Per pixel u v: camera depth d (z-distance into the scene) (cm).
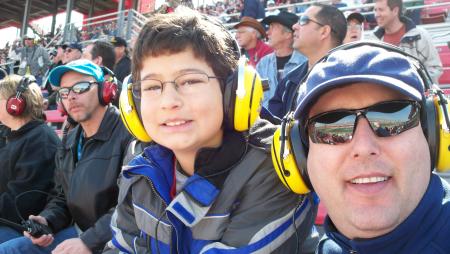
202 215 57
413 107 40
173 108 54
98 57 199
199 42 54
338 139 42
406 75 40
